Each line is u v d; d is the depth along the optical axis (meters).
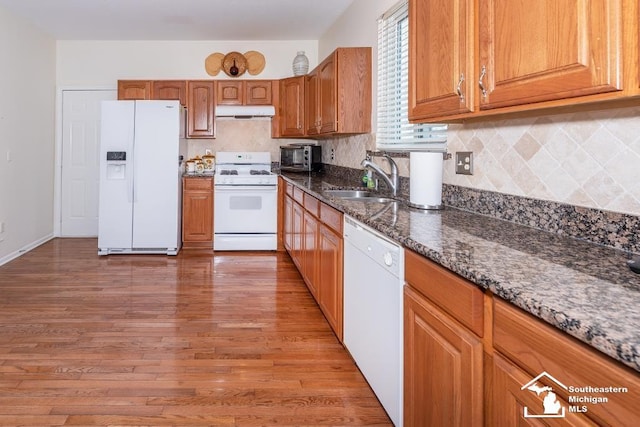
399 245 1.49
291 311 2.96
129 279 3.68
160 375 2.06
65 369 2.10
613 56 0.88
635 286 0.88
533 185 1.58
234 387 1.97
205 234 4.85
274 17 4.40
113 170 4.60
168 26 4.69
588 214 1.33
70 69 5.25
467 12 1.38
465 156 2.01
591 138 1.32
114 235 4.54
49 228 5.19
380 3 3.16
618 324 0.67
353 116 3.40
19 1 3.92
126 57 5.26
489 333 0.98
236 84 5.14
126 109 4.49
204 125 5.13
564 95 1.00
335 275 2.41
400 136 2.89
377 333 1.73
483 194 1.88
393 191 2.66
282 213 4.82
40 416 1.71
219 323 2.73
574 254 1.16
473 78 1.37
